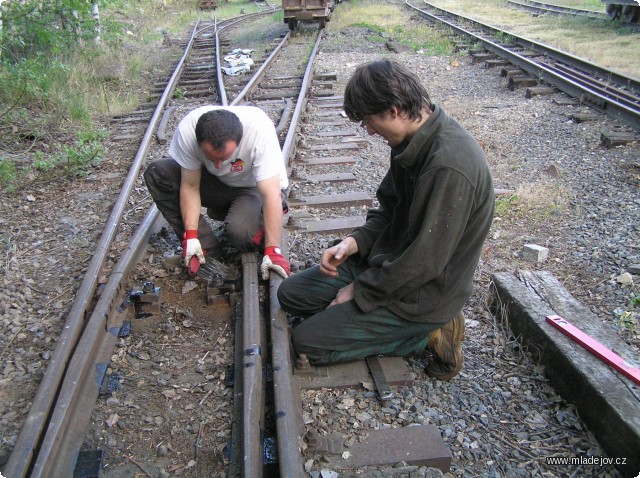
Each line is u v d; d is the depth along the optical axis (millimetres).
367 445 2336
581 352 2656
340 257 2836
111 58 10969
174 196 3613
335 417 2508
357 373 2779
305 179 5406
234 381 2656
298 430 2383
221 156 3029
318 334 2711
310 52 12961
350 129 7090
